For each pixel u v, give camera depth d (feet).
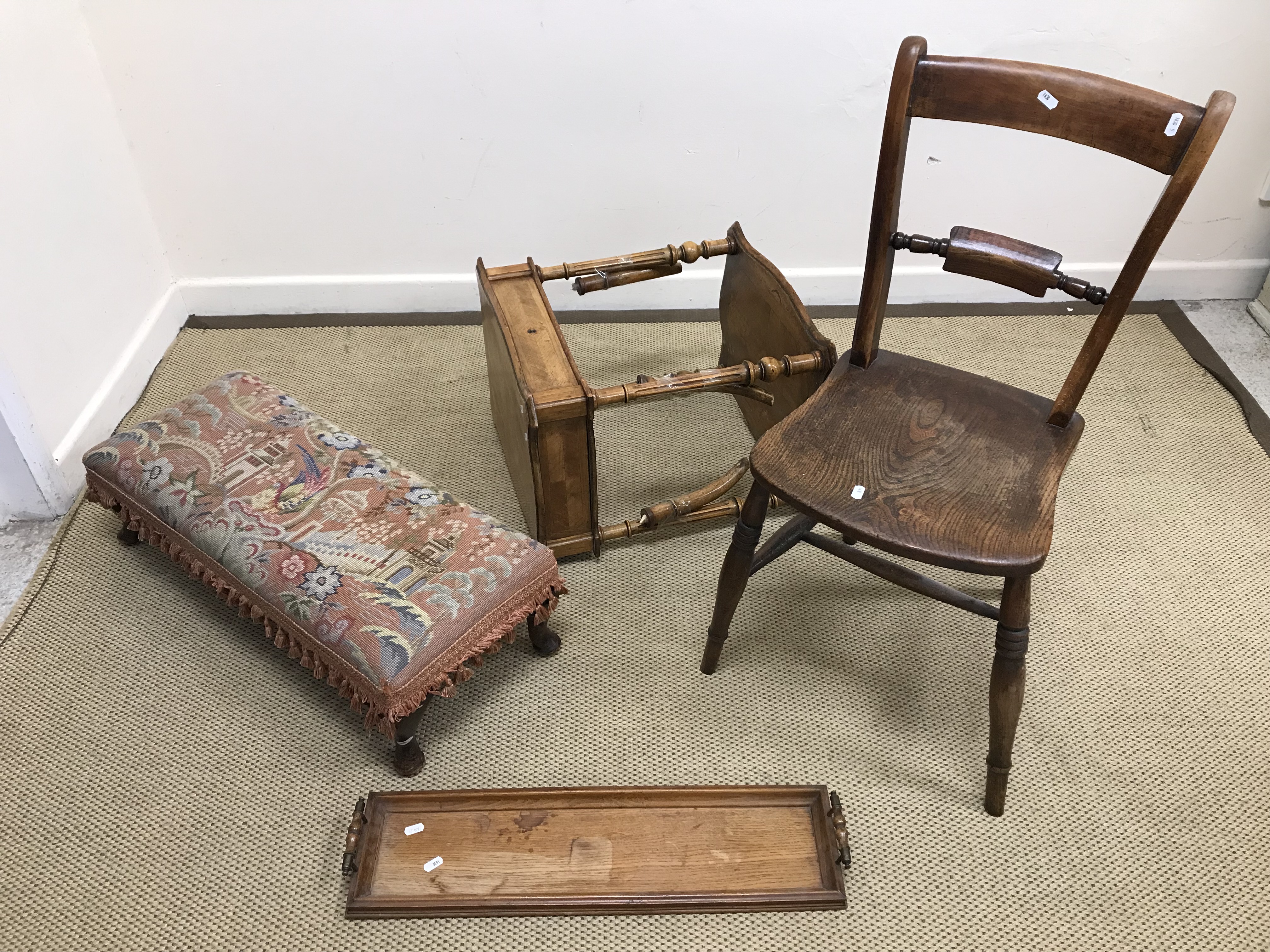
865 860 4.58
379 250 7.78
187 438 5.45
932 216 7.80
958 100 4.18
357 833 4.42
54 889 4.41
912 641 5.60
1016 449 4.47
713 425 7.09
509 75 6.84
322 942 4.26
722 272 8.08
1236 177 7.53
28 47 5.87
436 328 8.00
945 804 4.82
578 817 4.63
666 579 5.93
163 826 4.65
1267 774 4.93
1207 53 6.88
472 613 4.60
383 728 4.50
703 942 4.29
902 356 5.04
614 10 6.54
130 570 5.90
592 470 5.49
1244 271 8.14
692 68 6.84
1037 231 7.91
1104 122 3.99
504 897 4.33
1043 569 6.01
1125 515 6.36
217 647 5.48
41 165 6.05
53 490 6.17
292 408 5.73
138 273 7.27
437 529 4.95
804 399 5.61
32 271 5.98
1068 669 5.43
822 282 8.12
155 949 4.22
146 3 6.35
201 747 4.99
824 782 4.89
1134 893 4.47
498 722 5.13
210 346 7.72
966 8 6.65
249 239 7.64
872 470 4.35
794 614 5.74
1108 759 5.00
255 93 6.84
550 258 7.94
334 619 4.47
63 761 4.90
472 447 6.86
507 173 7.37
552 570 4.96
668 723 5.14
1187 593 5.85
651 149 7.28
